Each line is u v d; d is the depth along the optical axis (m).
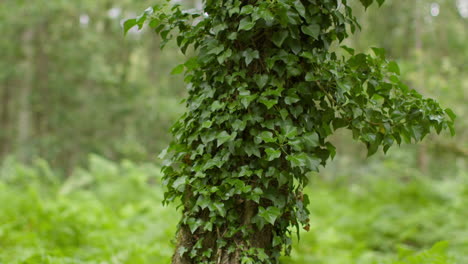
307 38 2.51
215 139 2.55
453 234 7.16
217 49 2.48
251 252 2.45
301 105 2.52
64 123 17.17
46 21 15.88
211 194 2.49
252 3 2.47
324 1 2.48
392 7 14.23
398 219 8.56
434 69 10.53
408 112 2.64
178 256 2.61
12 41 15.11
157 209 7.44
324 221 8.75
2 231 4.81
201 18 2.67
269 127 2.41
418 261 3.71
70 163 17.34
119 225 6.41
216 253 2.51
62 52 16.00
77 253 4.48
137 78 17.92
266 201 2.51
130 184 8.76
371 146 2.69
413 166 13.15
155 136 17.78
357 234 7.85
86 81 17.97
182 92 18.42
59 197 7.32
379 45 14.52
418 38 13.48
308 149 2.49
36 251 4.07
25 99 15.66
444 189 10.17
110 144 17.55
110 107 17.00
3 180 8.54
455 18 15.40
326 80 2.53
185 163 2.65
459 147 9.46
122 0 13.83
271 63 2.41
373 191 10.82
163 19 2.68
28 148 15.71
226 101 2.49
